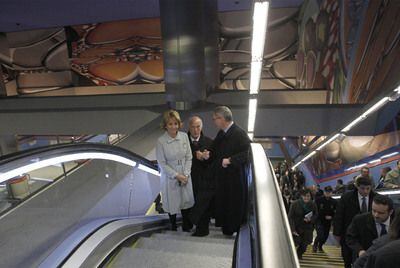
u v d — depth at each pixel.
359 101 8.20
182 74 9.38
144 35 16.03
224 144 3.14
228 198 3.18
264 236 1.06
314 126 9.03
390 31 6.39
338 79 10.02
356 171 8.21
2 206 2.52
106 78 16.86
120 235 3.03
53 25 16.48
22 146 16.66
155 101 12.96
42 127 10.72
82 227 2.98
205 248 2.99
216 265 2.54
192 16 9.03
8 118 10.86
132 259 2.66
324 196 5.90
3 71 17.75
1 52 17.59
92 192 3.40
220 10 14.77
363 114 5.87
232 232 3.22
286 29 14.79
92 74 16.95
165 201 3.47
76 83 17.23
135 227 3.43
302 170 15.16
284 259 0.94
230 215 3.17
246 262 1.83
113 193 3.86
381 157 6.86
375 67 7.15
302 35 14.18
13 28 16.72
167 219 4.59
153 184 5.40
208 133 9.30
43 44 17.14
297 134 9.23
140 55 16.25
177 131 3.38
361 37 8.08
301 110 9.02
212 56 12.23
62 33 16.80
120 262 2.62
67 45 16.89
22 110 10.83
